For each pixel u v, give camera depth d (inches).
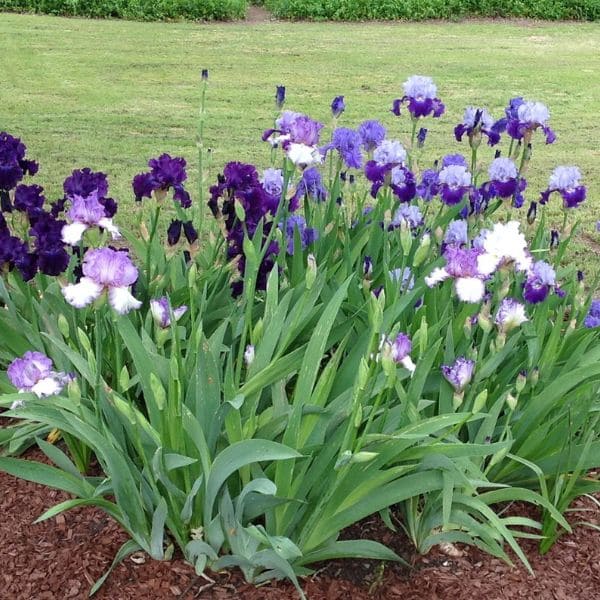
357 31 741.9
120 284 97.9
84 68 523.5
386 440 108.5
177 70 535.5
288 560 113.8
